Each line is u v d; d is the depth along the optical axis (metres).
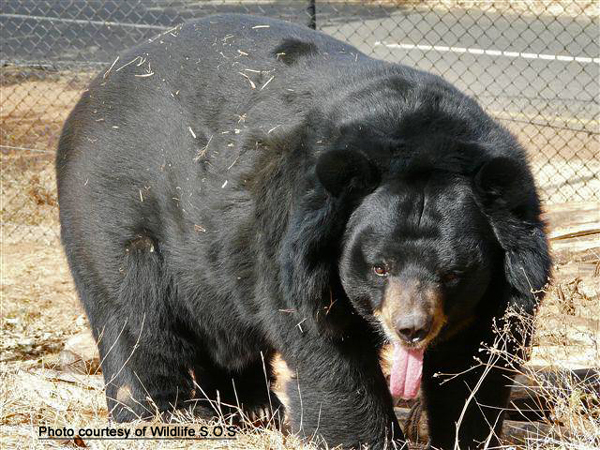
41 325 10.03
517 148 5.48
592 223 9.63
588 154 14.78
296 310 5.45
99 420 6.47
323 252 5.28
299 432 5.89
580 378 6.69
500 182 5.06
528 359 5.63
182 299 6.57
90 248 6.81
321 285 5.34
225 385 7.27
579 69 19.84
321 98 5.71
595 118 16.66
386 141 5.20
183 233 6.27
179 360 6.83
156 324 6.66
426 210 5.10
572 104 17.66
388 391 5.88
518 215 5.18
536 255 5.19
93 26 23.80
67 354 8.55
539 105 17.67
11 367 7.60
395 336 5.14
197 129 6.22
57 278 11.86
